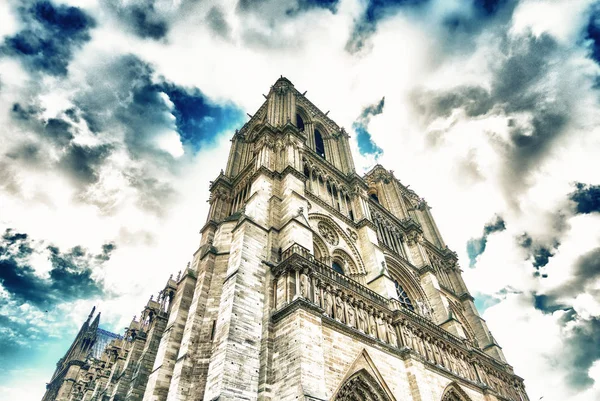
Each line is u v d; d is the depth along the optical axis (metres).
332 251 43.34
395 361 32.12
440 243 73.44
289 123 52.69
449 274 68.19
